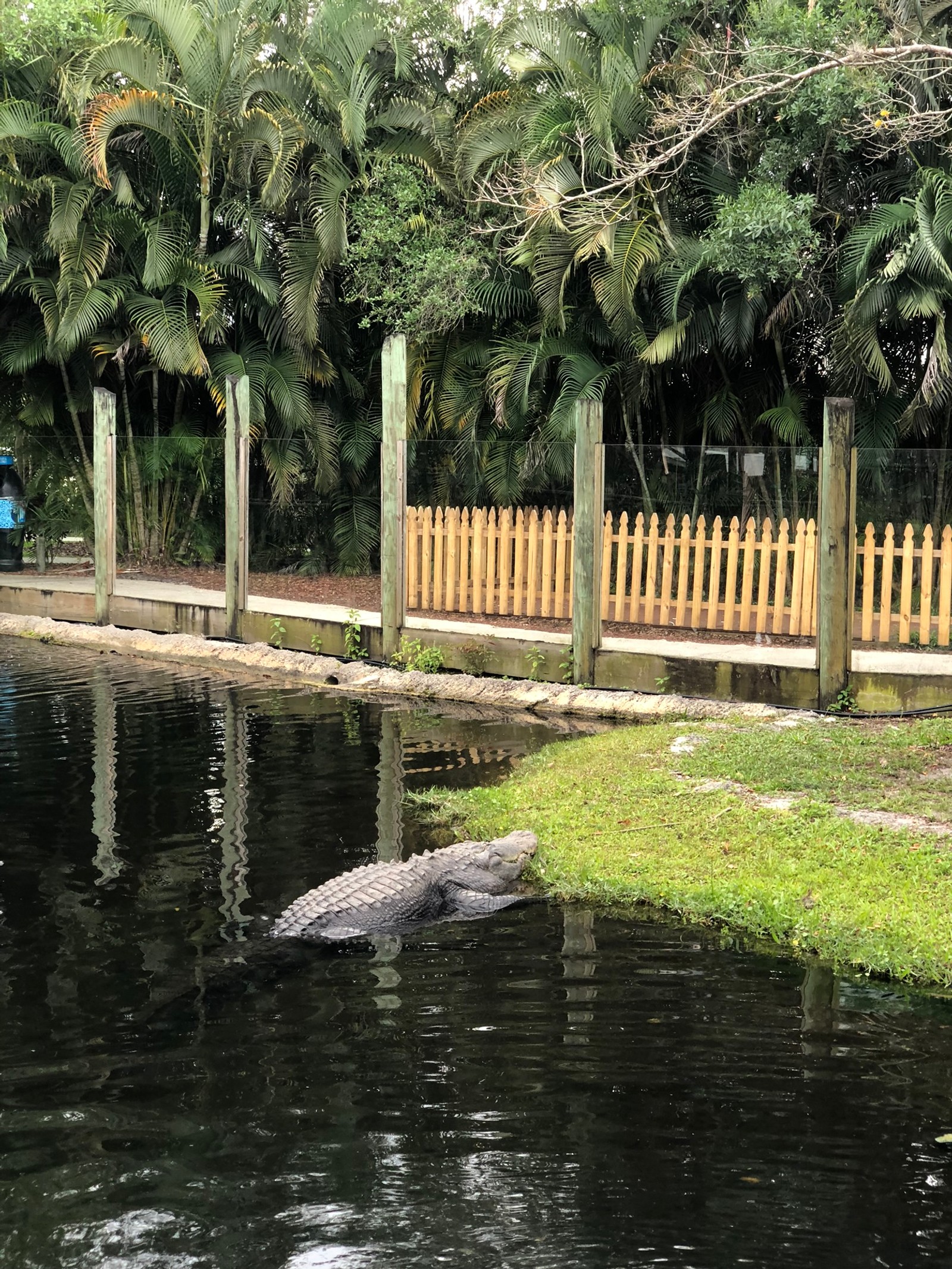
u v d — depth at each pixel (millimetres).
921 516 10641
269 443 16547
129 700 12281
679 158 14969
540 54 16047
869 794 7867
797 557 11180
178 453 16516
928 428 14023
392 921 6211
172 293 17375
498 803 8312
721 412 15422
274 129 16516
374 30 17375
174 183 17906
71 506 18953
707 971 5574
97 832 7648
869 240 13352
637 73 15234
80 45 18172
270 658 14328
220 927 6035
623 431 16547
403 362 13281
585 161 14586
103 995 5176
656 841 7430
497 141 16203
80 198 16953
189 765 9453
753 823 7504
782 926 6086
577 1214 3545
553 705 11828
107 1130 4035
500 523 13109
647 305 15594
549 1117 4133
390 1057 4598
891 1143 3953
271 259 18422
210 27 17094
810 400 15805
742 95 13742
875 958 5633
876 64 10883
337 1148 3916
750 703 11070
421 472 13680
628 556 12008
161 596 16328
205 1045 4695
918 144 14102
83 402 19156
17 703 12023
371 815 8117
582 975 5496
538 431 15453
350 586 15547
